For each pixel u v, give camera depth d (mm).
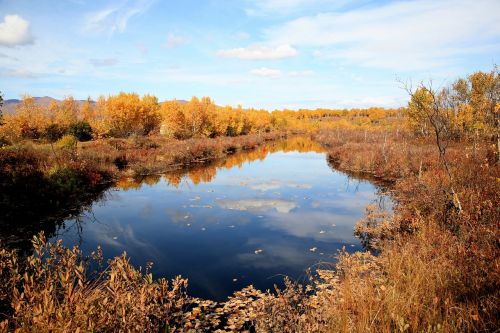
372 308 4270
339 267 7102
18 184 12031
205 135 42750
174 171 23141
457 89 23578
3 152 16031
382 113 84438
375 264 7188
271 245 9375
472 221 6770
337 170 24172
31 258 4734
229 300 6410
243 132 59750
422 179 12594
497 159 12992
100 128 30516
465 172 11219
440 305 4137
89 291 5055
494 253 4941
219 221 11719
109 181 18766
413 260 5695
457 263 5180
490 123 16328
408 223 8984
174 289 5020
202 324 5465
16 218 10719
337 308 4621
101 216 12227
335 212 12805
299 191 16875
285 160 30922
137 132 34312
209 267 7953
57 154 18375
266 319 4738
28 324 3418
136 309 3898
